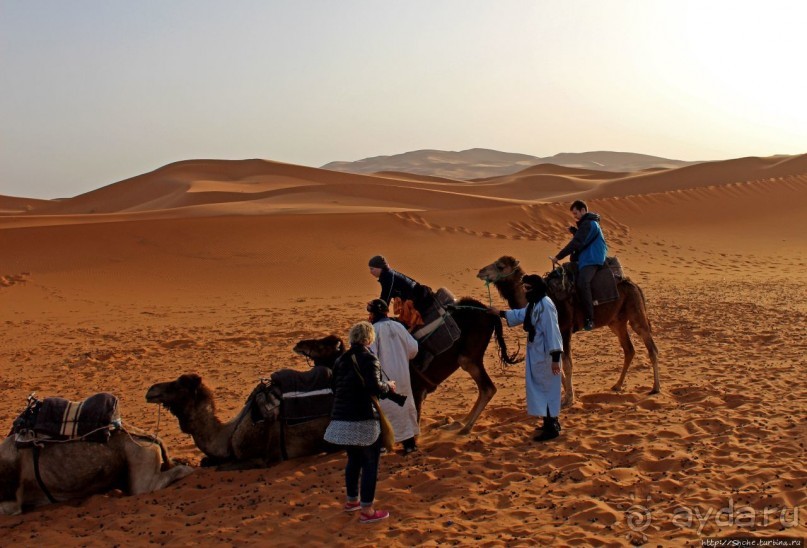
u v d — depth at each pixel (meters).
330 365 9.17
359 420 7.08
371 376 7.04
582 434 9.65
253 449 8.73
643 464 8.35
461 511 7.31
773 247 41.38
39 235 34.56
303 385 8.90
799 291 26.59
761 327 18.05
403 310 9.62
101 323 22.78
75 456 7.86
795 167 91.38
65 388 14.32
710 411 10.41
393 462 8.90
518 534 6.67
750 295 25.56
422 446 9.47
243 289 29.62
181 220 37.75
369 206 69.25
